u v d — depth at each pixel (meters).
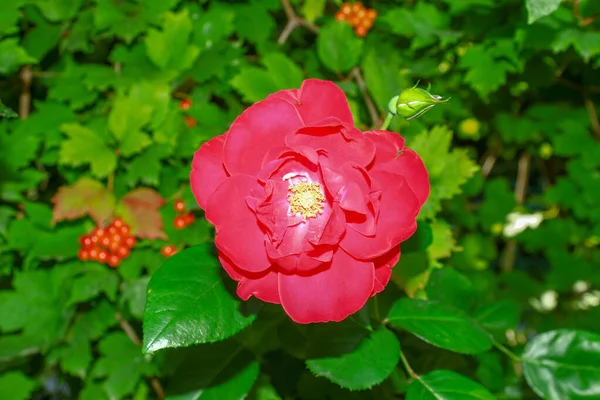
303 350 0.39
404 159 0.30
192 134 0.50
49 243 0.49
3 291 0.50
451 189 0.43
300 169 0.30
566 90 0.69
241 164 0.29
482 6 0.51
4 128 0.50
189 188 0.48
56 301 0.50
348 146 0.29
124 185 0.49
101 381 0.54
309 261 0.29
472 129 0.69
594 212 0.68
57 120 0.50
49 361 0.51
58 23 0.53
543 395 0.39
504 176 0.88
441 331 0.37
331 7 0.59
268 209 0.29
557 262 0.74
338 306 0.29
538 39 0.48
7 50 0.48
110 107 0.51
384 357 0.36
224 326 0.32
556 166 0.79
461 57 0.53
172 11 0.54
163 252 0.49
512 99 0.69
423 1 0.57
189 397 0.39
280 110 0.30
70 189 0.48
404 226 0.29
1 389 0.53
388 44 0.55
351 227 0.29
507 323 0.45
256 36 0.55
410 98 0.31
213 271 0.33
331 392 0.47
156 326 0.32
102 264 0.50
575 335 0.40
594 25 0.48
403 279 0.41
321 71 0.54
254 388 0.46
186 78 0.52
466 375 0.47
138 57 0.51
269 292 0.30
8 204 0.52
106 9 0.50
